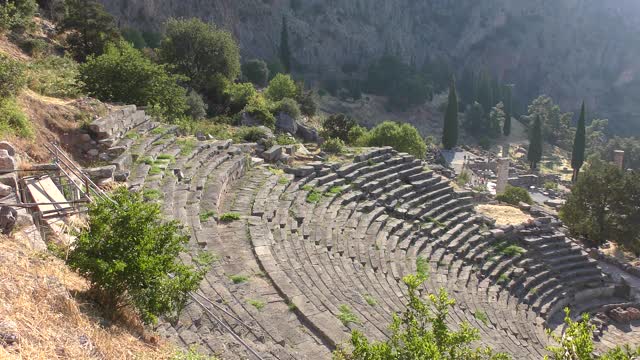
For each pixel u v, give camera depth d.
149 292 10.12
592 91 168.00
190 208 18.48
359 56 139.75
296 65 126.31
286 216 21.14
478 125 121.62
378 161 31.50
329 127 52.03
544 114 125.81
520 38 164.75
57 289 9.16
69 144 18.67
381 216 25.80
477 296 24.20
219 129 33.62
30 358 7.12
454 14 163.75
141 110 24.16
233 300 14.01
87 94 25.77
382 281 19.88
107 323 9.31
